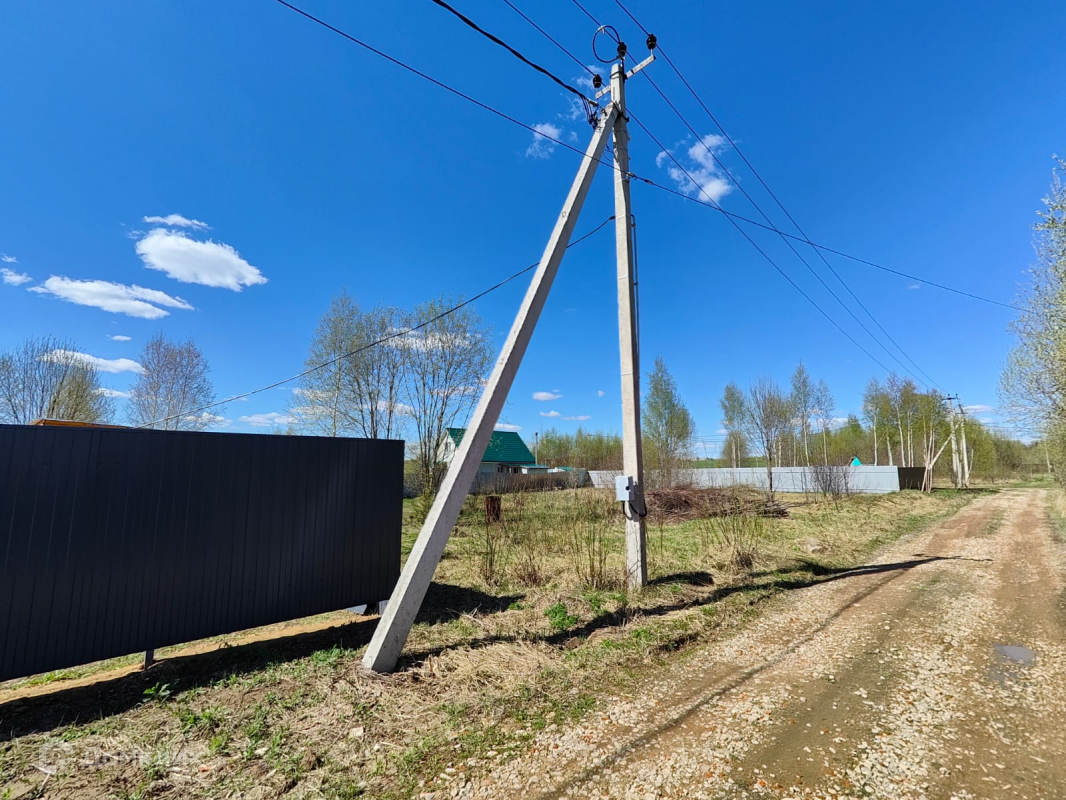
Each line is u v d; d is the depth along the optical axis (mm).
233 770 2756
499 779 2725
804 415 35469
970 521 15594
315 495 5117
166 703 3516
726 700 3680
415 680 3984
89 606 3756
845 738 3109
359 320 20141
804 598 6691
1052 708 3496
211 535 4398
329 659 4297
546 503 15141
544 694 3785
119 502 3949
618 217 7191
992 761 2842
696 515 14453
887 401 41938
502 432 39469
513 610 5926
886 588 7137
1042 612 5883
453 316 19094
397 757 2928
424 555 4422
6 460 3516
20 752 2877
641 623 5449
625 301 7031
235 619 4488
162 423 22531
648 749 3008
